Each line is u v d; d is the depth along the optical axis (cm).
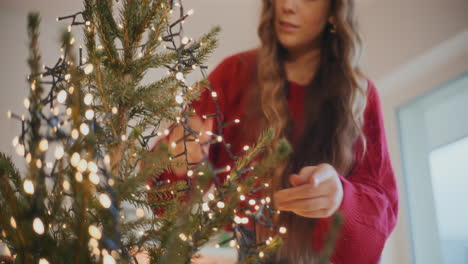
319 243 71
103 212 42
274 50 97
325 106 94
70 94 45
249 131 91
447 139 261
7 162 45
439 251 262
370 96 100
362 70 103
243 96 96
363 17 281
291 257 74
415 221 270
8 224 41
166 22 54
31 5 233
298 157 88
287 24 95
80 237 39
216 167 91
